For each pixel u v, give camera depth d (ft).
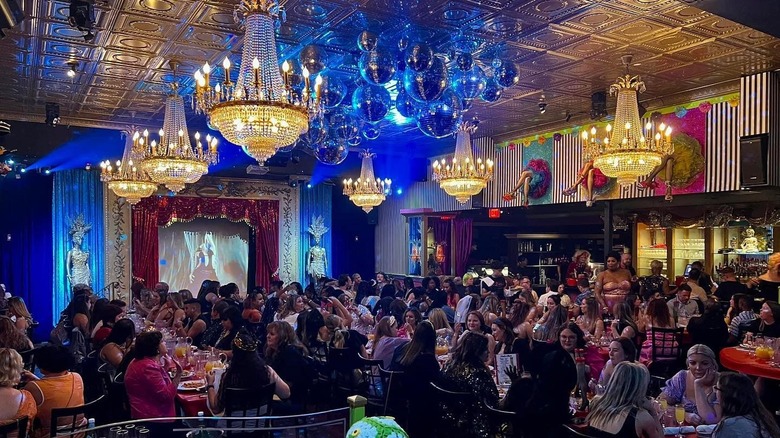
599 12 21.16
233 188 51.55
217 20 21.98
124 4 20.43
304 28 23.07
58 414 13.34
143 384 15.49
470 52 25.20
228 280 52.49
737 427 11.41
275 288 39.83
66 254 44.27
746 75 28.86
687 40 23.95
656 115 33.78
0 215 42.39
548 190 40.37
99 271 45.44
